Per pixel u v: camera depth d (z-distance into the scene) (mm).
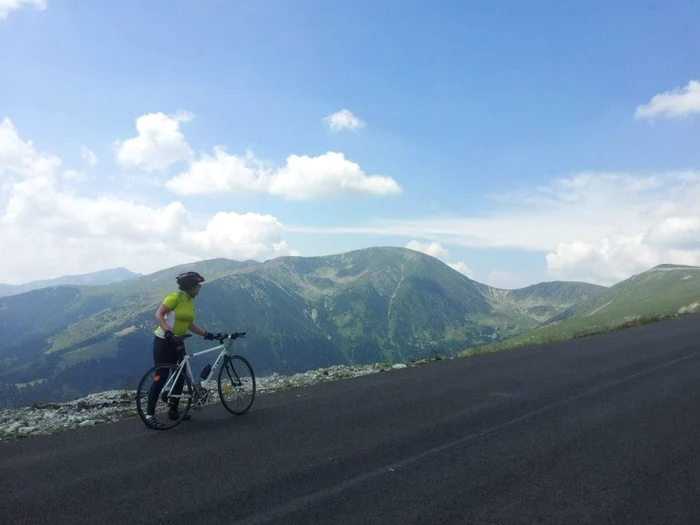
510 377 12078
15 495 5742
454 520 4812
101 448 7469
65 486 5961
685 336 19047
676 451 6625
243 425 8492
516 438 7285
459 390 10742
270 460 6613
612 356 14750
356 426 8141
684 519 4781
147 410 8453
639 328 22828
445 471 6066
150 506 5316
